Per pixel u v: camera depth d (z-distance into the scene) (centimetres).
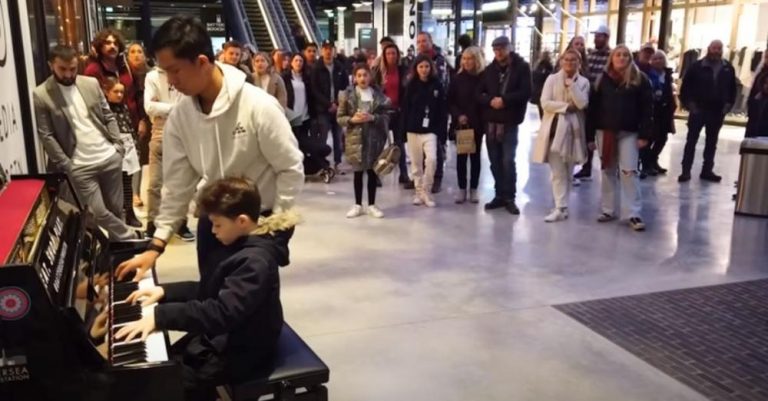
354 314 365
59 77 385
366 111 559
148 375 161
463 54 605
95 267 217
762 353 320
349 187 710
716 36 1319
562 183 564
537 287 409
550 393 282
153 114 471
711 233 531
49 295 152
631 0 1510
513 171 593
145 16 1961
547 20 1706
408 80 614
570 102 536
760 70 657
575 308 375
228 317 187
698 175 774
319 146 732
